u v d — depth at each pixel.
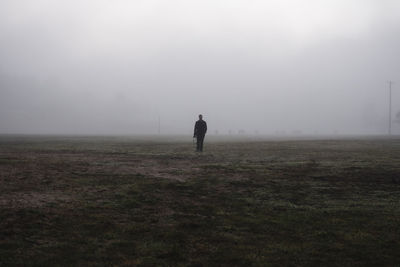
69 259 5.50
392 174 13.04
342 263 5.54
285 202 9.12
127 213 7.89
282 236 6.69
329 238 6.59
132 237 6.49
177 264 5.43
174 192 9.98
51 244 6.06
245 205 8.80
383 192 10.30
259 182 11.59
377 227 7.20
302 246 6.20
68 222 7.16
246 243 6.32
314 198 9.59
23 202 8.35
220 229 7.02
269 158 19.50
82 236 6.47
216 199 9.34
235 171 13.92
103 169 14.02
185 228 7.04
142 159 18.44
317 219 7.71
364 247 6.18
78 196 9.19
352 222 7.52
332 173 13.36
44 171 12.82
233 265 5.44
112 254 5.74
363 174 13.09
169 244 6.20
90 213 7.78
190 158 19.36
